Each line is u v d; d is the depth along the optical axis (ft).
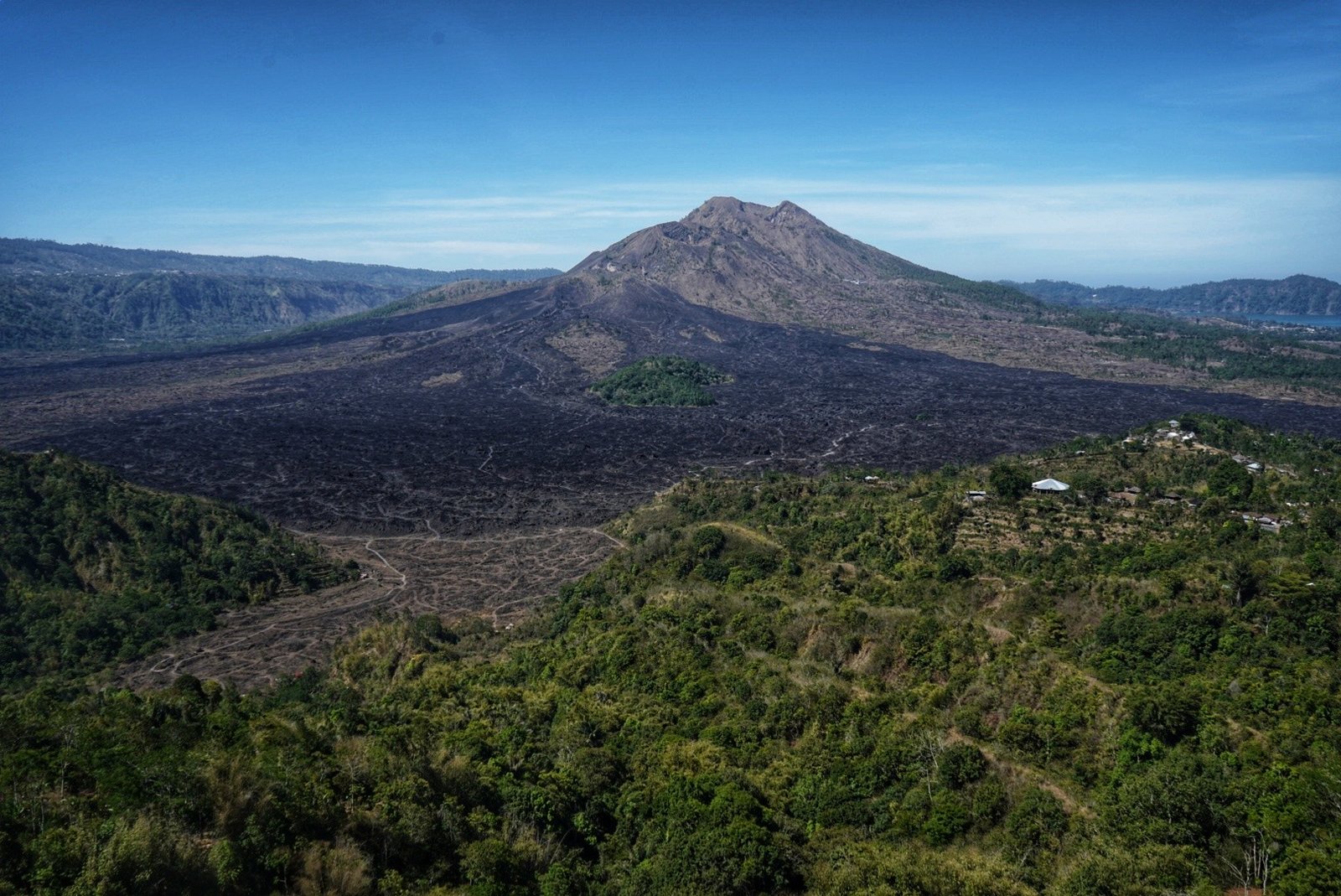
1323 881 77.25
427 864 92.38
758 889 89.40
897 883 85.40
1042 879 88.74
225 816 84.17
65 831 75.87
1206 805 89.51
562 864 96.53
